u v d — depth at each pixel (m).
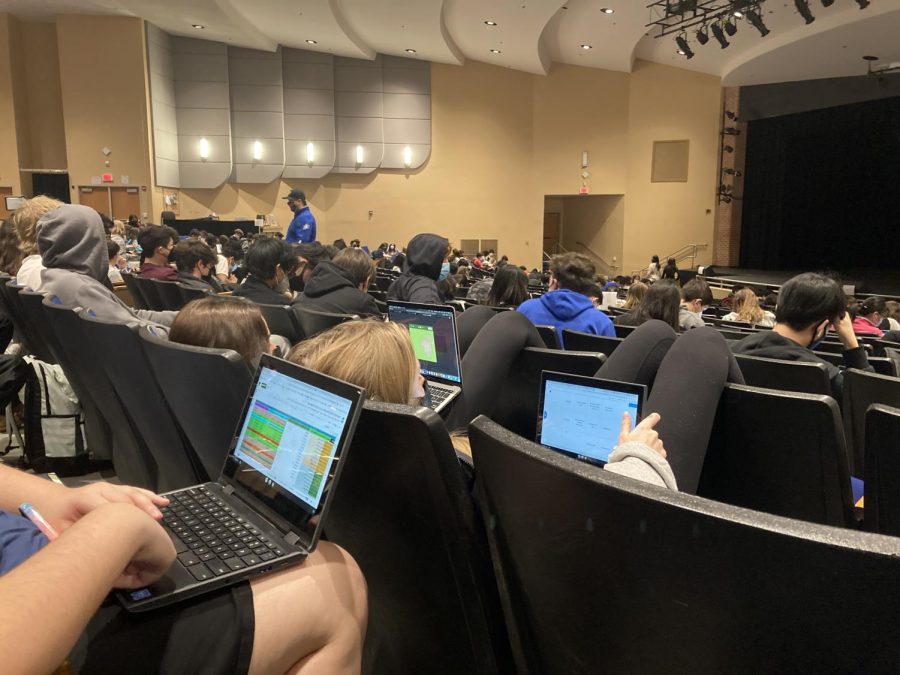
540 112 17.77
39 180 13.59
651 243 18.00
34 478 1.08
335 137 16.52
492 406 2.12
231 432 1.49
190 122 15.05
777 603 0.59
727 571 0.62
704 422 1.45
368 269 4.05
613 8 12.76
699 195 17.50
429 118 17.11
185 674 0.90
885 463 1.07
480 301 5.82
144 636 0.90
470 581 1.04
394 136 16.92
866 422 1.09
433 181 17.38
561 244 20.64
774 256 18.14
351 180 16.95
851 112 16.09
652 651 0.71
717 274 16.83
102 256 3.00
